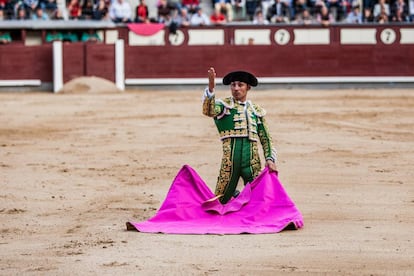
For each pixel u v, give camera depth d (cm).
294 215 1706
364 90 5322
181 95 4972
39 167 2562
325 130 3366
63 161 2678
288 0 5766
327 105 4306
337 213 1864
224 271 1373
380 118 3756
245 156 1761
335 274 1355
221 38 5591
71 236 1659
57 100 4675
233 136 1759
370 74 5534
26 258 1478
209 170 2488
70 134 3300
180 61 5500
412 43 5550
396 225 1734
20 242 1619
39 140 3152
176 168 2534
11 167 2566
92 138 3186
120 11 5681
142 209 1939
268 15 5744
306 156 2734
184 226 1698
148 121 3669
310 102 4472
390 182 2278
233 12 5809
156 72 5494
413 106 4244
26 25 5494
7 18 5516
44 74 5450
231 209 1734
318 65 5522
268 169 1755
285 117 3788
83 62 5419
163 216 1734
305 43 5581
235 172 1766
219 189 1778
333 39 5622
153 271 1376
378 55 5534
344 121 3656
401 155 2759
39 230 1730
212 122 3612
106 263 1429
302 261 1434
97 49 5441
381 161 2641
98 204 2005
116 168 2541
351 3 5869
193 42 5594
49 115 3938
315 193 2119
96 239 1620
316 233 1655
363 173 2423
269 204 1730
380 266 1402
